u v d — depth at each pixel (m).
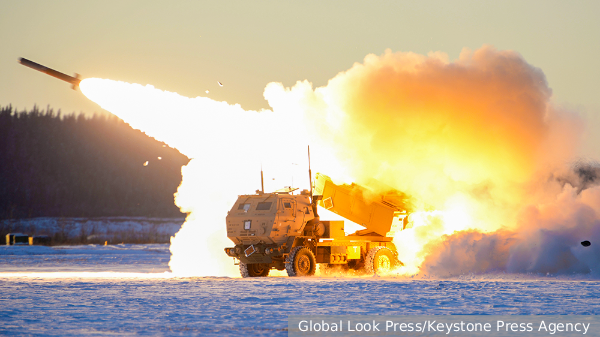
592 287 78.38
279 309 59.84
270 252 98.31
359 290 75.31
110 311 58.53
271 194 100.75
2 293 73.25
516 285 80.88
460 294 71.12
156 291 75.00
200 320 53.75
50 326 50.88
